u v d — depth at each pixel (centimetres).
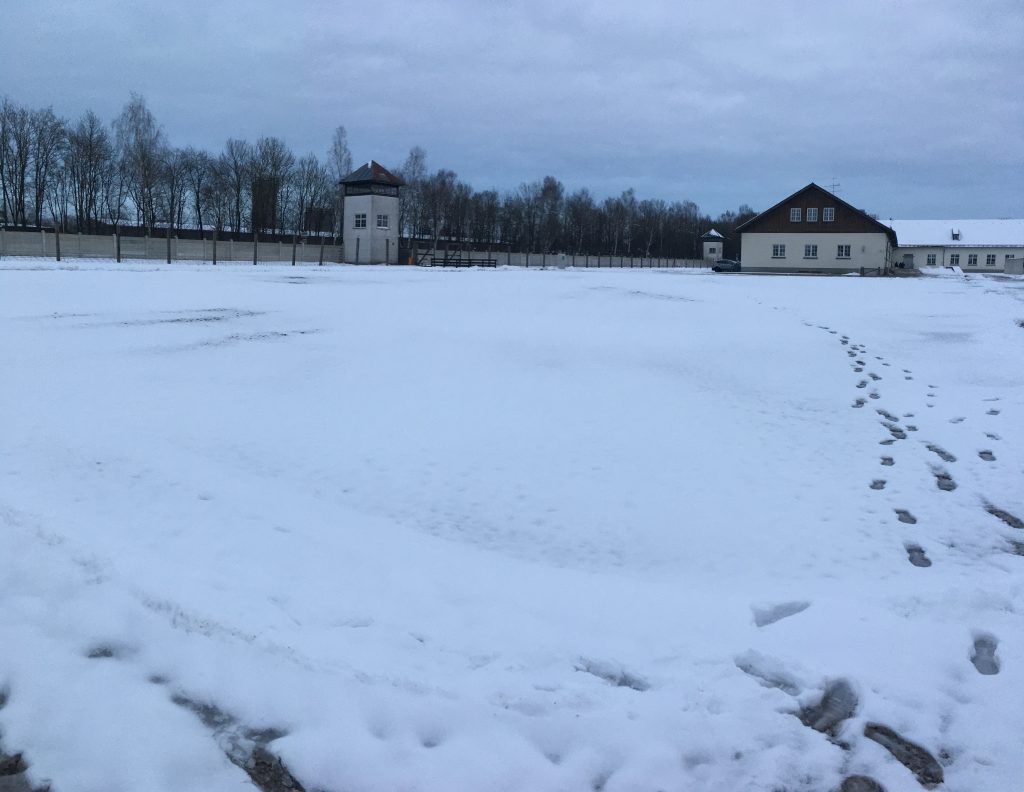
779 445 936
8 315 1625
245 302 1966
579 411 1032
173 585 489
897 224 8538
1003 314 2208
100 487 691
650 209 11375
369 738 362
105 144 6850
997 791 347
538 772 348
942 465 884
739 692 409
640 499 756
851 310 2270
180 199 7450
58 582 486
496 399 1070
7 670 403
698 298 2489
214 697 387
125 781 334
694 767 357
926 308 2348
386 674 407
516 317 1811
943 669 440
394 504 728
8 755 350
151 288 2177
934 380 1334
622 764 355
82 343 1347
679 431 967
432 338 1462
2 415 908
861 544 664
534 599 529
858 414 1095
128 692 387
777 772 354
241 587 502
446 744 363
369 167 5653
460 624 480
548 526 694
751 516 721
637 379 1212
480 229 9019
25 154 6391
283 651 420
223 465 789
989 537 686
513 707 389
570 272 4478
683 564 628
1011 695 416
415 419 973
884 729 389
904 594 543
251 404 1010
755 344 1559
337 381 1134
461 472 809
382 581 539
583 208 10194
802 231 6306
